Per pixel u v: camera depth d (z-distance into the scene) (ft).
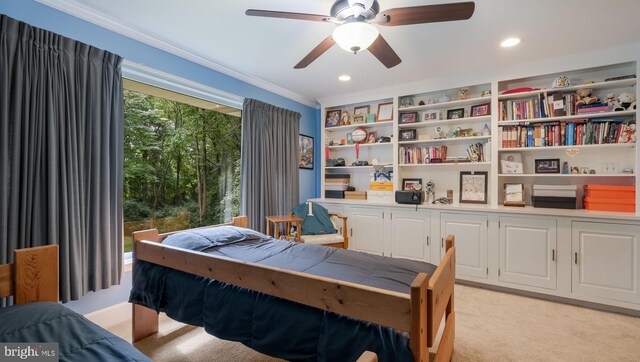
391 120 12.44
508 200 10.24
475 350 6.25
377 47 6.30
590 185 9.00
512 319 7.64
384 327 3.71
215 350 6.14
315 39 7.95
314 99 13.93
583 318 7.69
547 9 6.39
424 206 10.73
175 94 9.11
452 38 7.75
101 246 6.74
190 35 7.74
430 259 10.64
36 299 4.04
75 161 6.22
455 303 8.63
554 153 10.09
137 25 7.27
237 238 7.07
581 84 9.23
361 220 12.10
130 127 8.30
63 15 6.34
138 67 7.67
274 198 11.60
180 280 5.57
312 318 4.17
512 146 10.09
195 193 10.02
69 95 6.16
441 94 11.93
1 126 5.31
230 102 10.51
